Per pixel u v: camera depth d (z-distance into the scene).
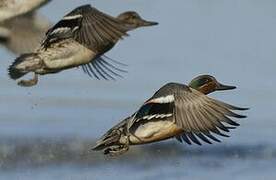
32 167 15.09
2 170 14.91
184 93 8.38
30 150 15.94
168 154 15.92
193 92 8.34
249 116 19.17
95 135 17.12
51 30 9.34
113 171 15.03
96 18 8.96
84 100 19.81
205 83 9.71
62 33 9.28
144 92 20.92
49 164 15.31
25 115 18.34
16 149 15.96
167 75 22.48
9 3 9.23
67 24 9.20
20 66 9.44
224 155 16.12
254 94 21.12
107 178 14.71
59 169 15.08
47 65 9.42
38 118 18.20
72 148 16.19
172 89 8.55
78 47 9.33
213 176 15.01
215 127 8.04
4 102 19.38
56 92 20.34
